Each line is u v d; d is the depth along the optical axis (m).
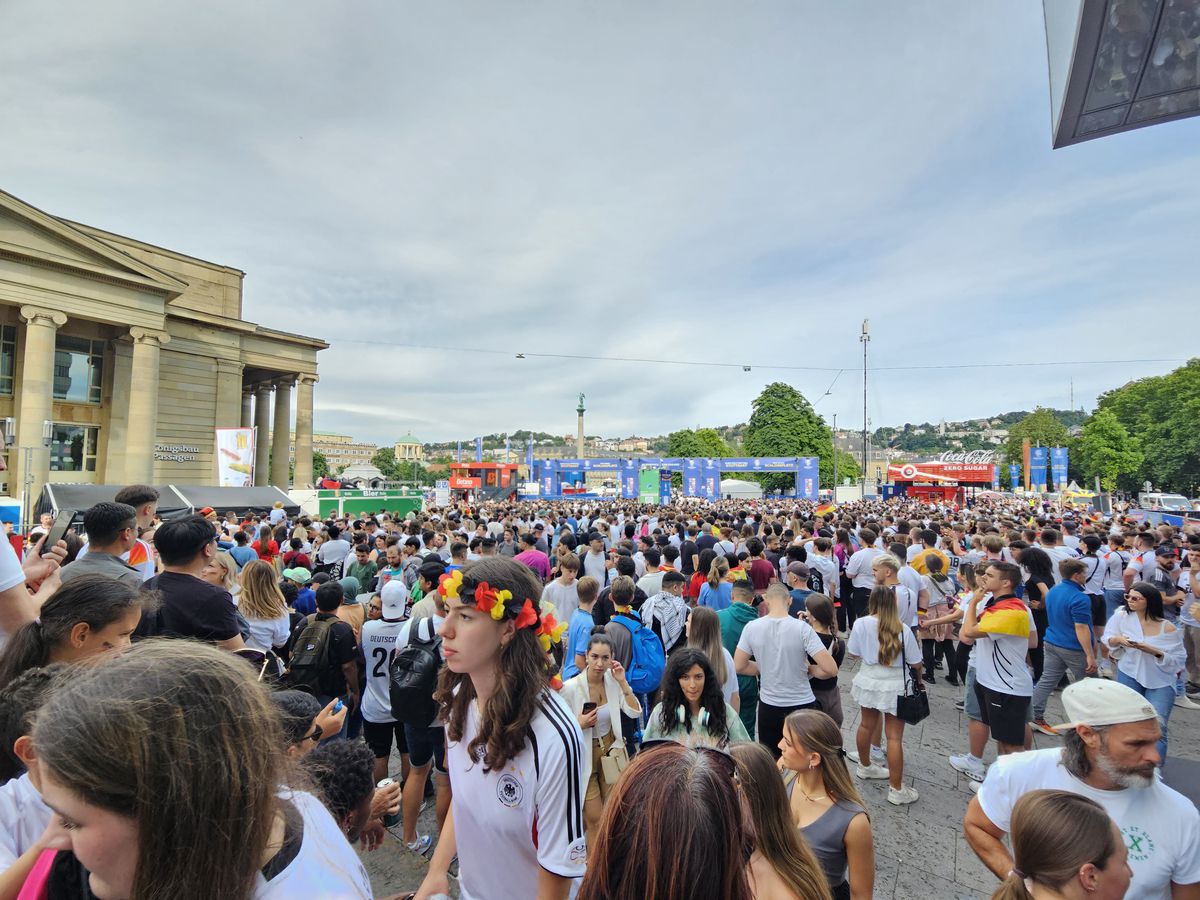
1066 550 8.59
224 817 0.84
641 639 4.72
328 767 2.07
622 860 1.12
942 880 3.71
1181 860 2.09
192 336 33.44
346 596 6.60
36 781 1.03
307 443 40.50
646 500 41.22
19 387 26.91
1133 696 2.20
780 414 56.50
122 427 30.08
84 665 1.48
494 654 1.85
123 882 0.84
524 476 72.75
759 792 1.84
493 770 1.78
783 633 4.44
